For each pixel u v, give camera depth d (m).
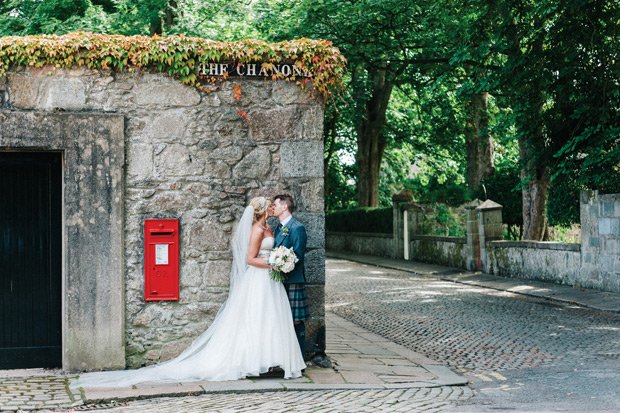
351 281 18.73
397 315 12.27
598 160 14.23
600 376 7.21
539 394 6.41
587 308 13.08
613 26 14.80
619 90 14.56
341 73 7.52
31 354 7.17
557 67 15.35
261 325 6.79
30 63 6.92
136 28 19.42
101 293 7.05
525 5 16.09
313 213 7.45
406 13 19.86
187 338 7.24
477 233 20.36
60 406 5.79
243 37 21.83
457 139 31.27
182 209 7.27
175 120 7.27
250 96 7.39
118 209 7.07
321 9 19.62
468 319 11.75
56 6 20.06
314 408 5.63
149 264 7.18
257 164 7.39
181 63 7.19
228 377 6.77
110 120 7.06
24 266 7.15
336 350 8.66
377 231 29.19
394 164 38.88
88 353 7.02
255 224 6.98
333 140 32.41
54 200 7.19
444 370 7.57
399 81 25.08
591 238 15.11
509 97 17.84
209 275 7.29
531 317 11.95
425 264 23.72
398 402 5.91
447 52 20.34
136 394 6.13
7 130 6.89
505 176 24.30
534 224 19.19
